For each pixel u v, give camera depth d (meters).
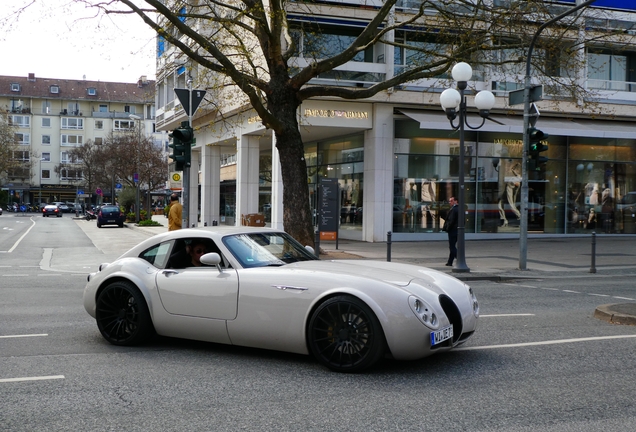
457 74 14.71
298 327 5.61
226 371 5.57
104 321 6.72
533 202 27.09
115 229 39.53
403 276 5.81
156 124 38.88
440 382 5.21
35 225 44.88
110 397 4.80
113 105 100.88
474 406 4.56
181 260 6.50
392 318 5.24
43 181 98.12
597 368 5.73
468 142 25.77
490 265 16.80
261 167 35.97
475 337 7.16
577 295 11.51
